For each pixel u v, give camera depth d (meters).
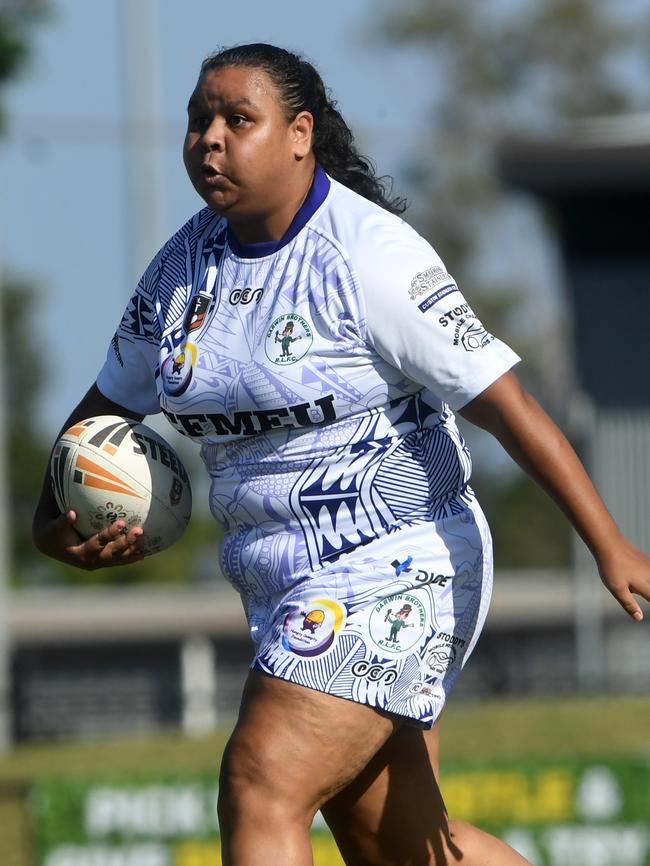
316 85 13.96
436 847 14.91
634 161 68.00
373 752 13.70
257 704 13.45
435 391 13.40
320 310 13.32
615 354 71.50
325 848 26.58
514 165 69.50
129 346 15.05
